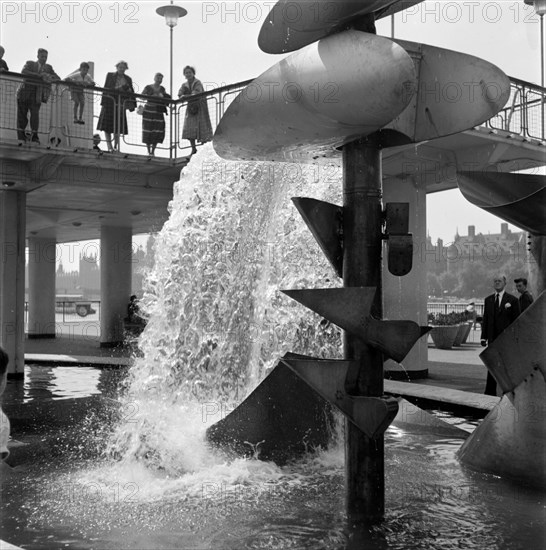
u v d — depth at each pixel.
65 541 3.61
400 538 3.61
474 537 3.64
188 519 3.96
